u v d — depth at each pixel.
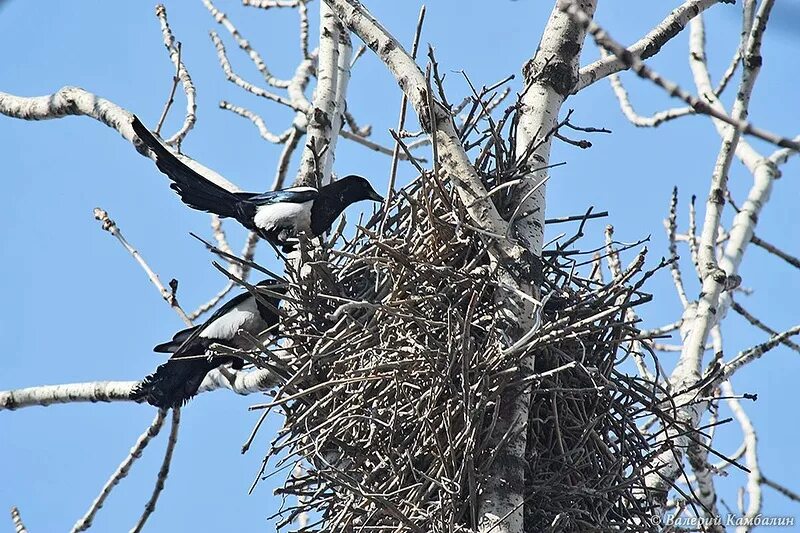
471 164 10.95
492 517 9.98
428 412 10.30
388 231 12.32
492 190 10.78
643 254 11.04
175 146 14.83
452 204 11.16
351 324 10.93
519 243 10.89
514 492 10.11
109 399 15.36
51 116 16.05
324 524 11.36
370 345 11.04
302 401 11.68
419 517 10.14
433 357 10.37
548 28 12.22
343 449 10.94
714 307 13.65
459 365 10.24
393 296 10.96
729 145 14.14
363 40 11.66
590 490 10.36
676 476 12.51
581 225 11.77
